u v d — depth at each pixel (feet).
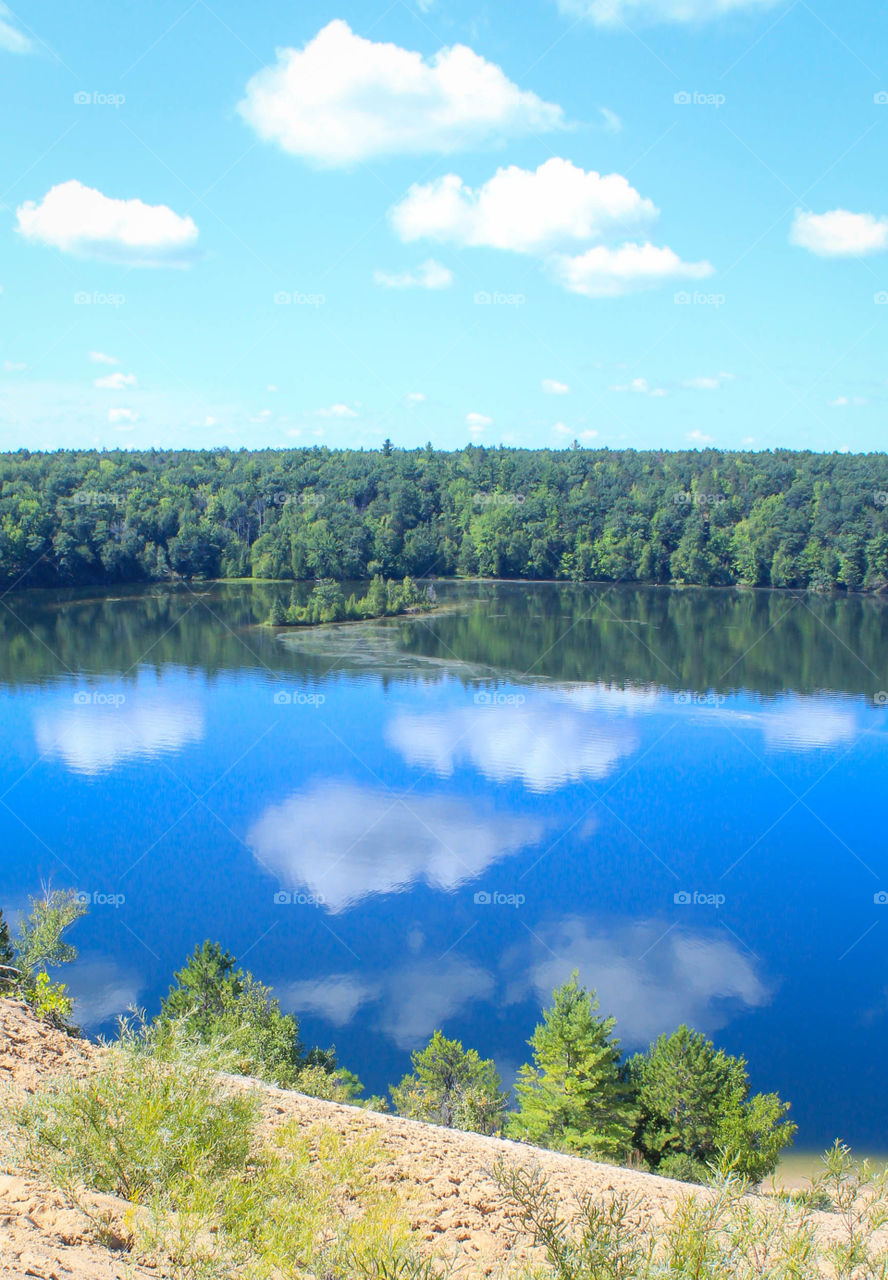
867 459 589.73
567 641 342.64
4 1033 31.94
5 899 148.05
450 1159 29.78
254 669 297.53
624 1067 93.71
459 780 204.85
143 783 200.54
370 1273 17.54
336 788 198.90
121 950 134.82
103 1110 21.36
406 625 371.97
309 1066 88.07
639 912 149.28
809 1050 113.19
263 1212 19.39
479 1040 115.65
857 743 229.45
